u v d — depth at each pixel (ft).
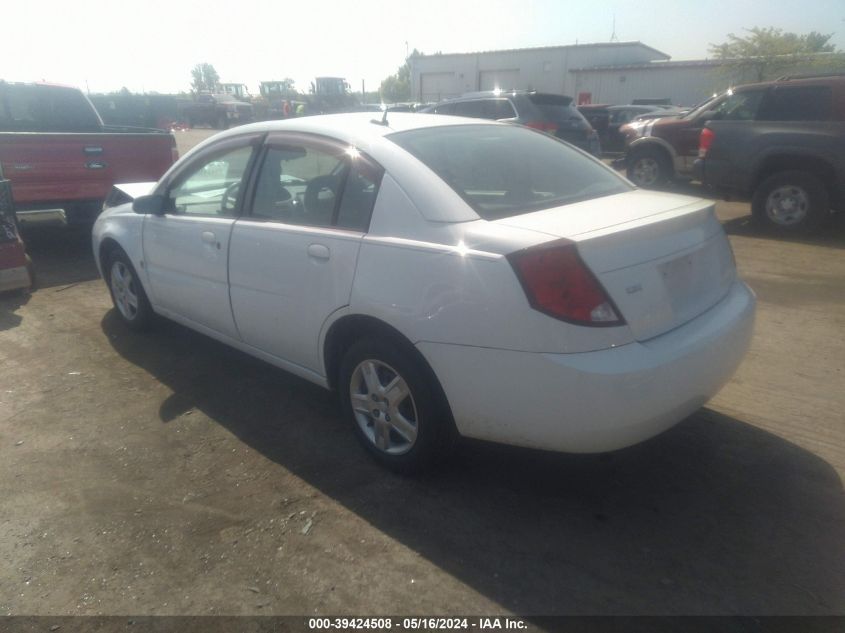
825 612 7.77
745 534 9.11
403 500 10.00
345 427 12.25
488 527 9.37
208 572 8.61
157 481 10.61
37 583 8.49
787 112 26.61
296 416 12.67
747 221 30.01
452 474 10.63
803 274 21.04
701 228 10.13
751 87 27.68
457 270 8.84
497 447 11.40
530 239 8.46
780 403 12.63
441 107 43.16
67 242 27.61
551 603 7.99
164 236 14.37
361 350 10.36
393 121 11.87
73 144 22.95
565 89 119.96
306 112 112.16
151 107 57.93
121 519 9.69
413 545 9.03
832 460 10.74
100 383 14.12
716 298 10.18
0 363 15.21
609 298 8.34
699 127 35.99
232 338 13.47
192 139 82.17
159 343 16.33
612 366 8.16
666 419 8.84
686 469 10.63
